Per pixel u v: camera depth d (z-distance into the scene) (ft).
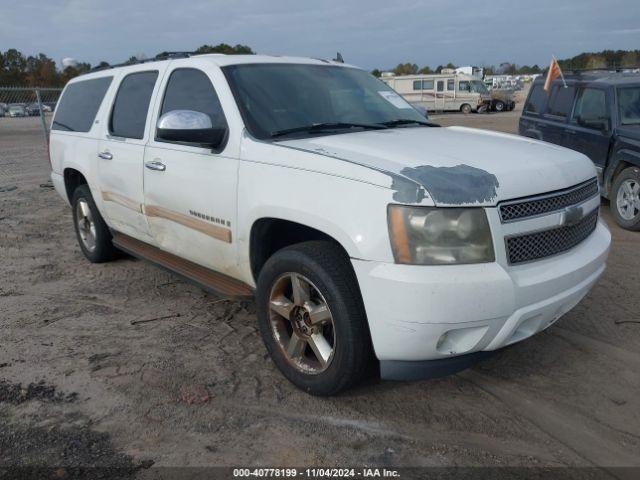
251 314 15.14
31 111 106.01
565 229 10.33
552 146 12.11
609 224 24.66
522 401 10.84
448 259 9.05
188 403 10.87
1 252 21.58
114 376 11.91
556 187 10.13
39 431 10.06
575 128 27.17
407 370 9.62
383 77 125.70
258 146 11.43
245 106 12.30
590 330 13.71
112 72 17.69
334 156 10.24
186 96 13.74
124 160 15.37
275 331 11.44
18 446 9.66
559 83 29.55
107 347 13.28
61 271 19.13
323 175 10.11
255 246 11.78
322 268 10.06
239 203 11.66
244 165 11.55
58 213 28.37
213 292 13.21
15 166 46.06
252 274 12.07
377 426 10.12
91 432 10.02
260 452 9.45
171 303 16.01
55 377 11.91
